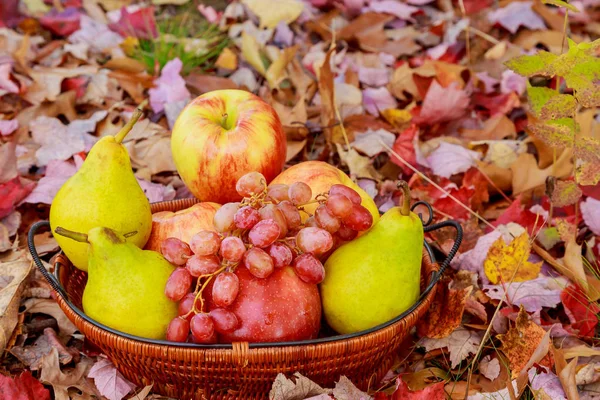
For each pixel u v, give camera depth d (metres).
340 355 0.95
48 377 1.01
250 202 0.98
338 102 1.40
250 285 0.95
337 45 1.62
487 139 1.36
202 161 1.05
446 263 1.01
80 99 1.40
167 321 0.97
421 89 1.43
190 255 0.98
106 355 1.01
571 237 1.13
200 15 1.67
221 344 0.93
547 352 1.02
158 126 1.32
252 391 0.97
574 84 1.04
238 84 1.45
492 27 1.71
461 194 1.22
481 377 1.04
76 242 1.00
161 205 1.09
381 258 0.97
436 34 1.67
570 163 1.25
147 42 1.56
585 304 1.08
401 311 0.98
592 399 1.01
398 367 1.05
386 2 1.74
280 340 0.95
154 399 1.00
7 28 1.60
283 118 1.33
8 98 1.39
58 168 1.24
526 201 1.25
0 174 1.21
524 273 1.10
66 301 0.97
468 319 1.08
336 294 0.98
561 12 1.79
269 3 1.61
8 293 1.06
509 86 1.44
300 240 0.97
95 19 1.68
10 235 1.17
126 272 0.95
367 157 1.30
